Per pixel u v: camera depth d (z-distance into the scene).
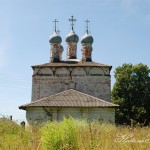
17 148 9.70
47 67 46.75
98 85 46.16
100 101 36.44
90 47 51.97
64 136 9.27
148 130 11.40
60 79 46.38
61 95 37.41
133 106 55.06
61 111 35.47
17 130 15.67
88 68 46.59
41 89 46.19
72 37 53.66
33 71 46.81
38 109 35.53
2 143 10.38
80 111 35.44
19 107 35.62
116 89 57.72
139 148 8.25
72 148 9.02
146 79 58.00
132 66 59.22
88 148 8.59
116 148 8.57
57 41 51.91
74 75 46.47
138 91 57.09
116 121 55.72
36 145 9.63
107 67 46.47
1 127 15.69
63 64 47.69
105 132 11.86
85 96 37.34
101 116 35.44
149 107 56.50
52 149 9.20
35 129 13.70
